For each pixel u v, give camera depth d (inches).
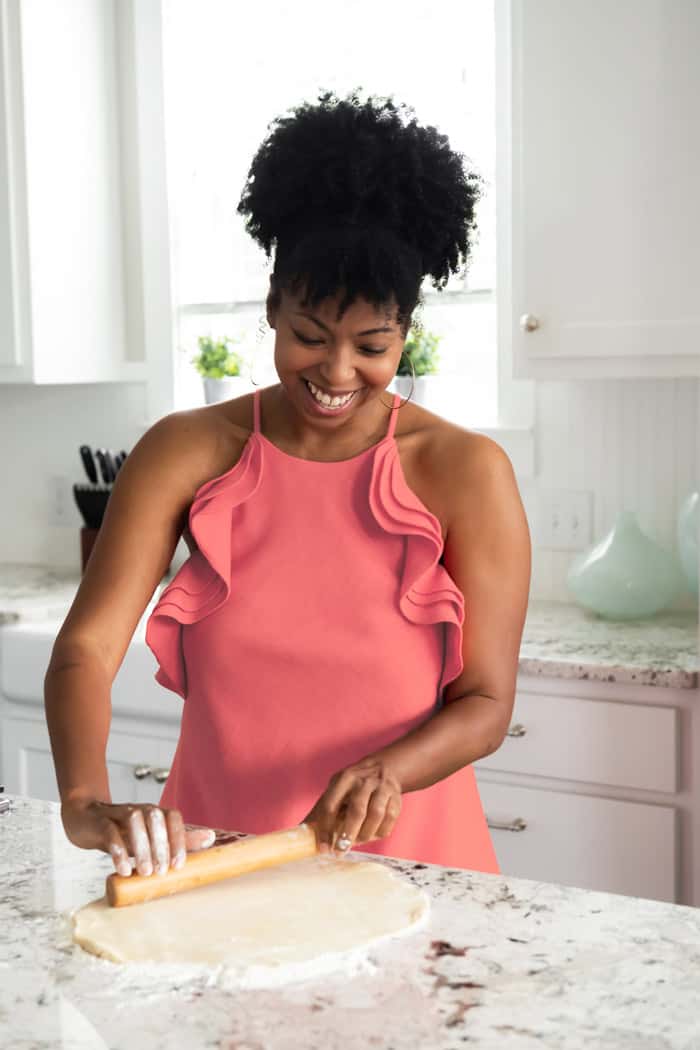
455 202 50.5
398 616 51.9
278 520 53.2
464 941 36.9
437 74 109.8
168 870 39.9
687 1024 32.1
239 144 118.8
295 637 51.8
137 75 120.2
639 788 84.8
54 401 129.3
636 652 87.8
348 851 44.0
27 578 123.6
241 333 120.9
